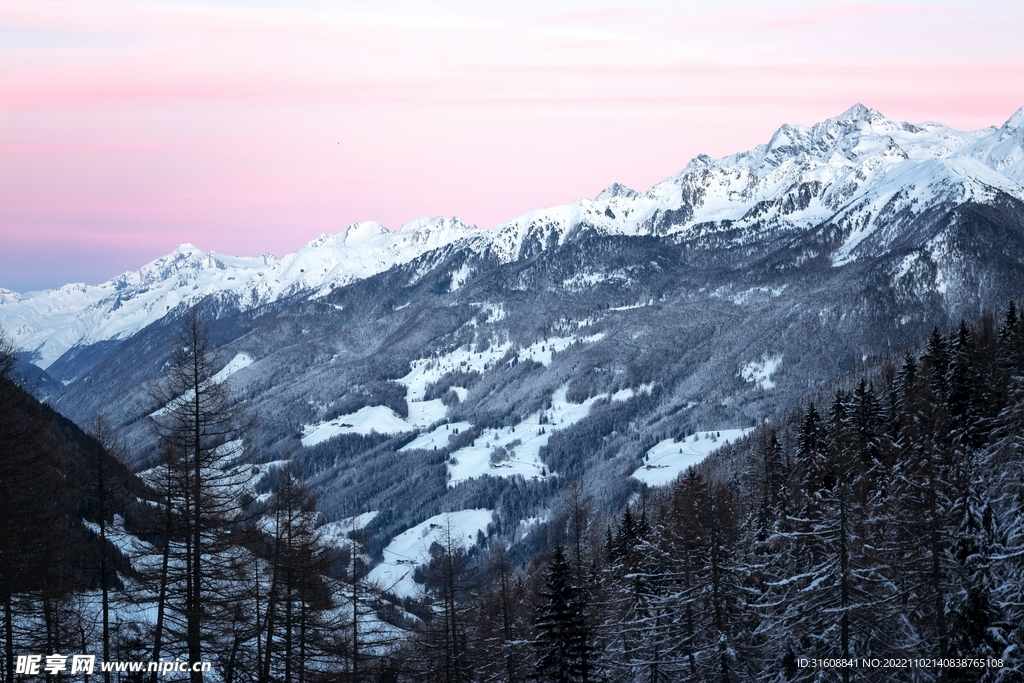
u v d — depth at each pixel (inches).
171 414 1483.8
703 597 2250.2
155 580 1496.1
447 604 2359.7
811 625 1931.6
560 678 2191.2
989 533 2016.5
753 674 2167.8
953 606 1914.4
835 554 1916.8
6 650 1695.4
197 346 1518.2
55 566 1715.1
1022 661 1855.3
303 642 1704.0
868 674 1883.6
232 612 1505.9
